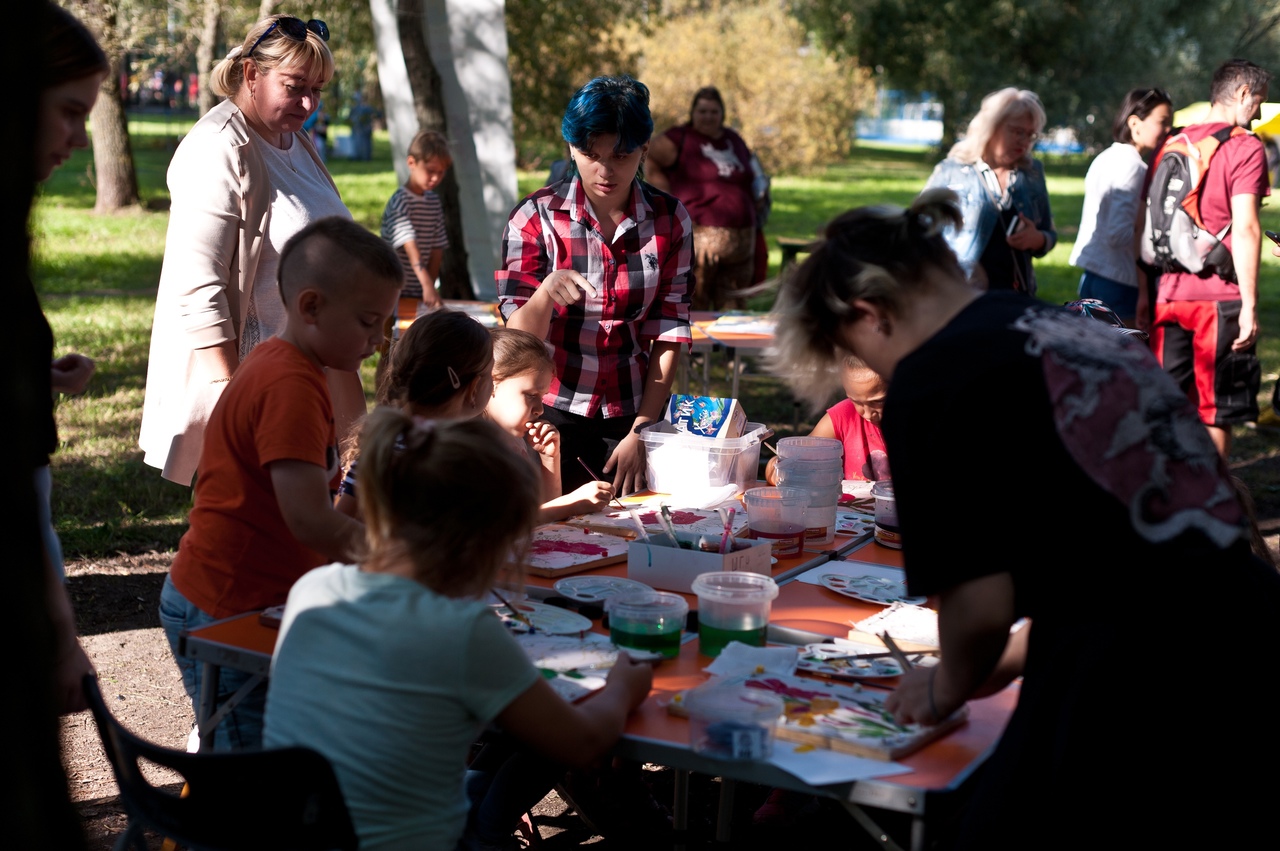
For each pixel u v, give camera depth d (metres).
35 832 1.05
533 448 3.07
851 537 2.89
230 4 13.92
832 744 1.71
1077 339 1.58
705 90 7.77
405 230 6.85
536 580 2.47
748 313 6.67
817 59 28.23
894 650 2.03
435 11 8.52
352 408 3.11
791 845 2.60
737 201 7.82
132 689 3.78
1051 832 1.53
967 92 26.75
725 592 2.12
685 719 1.82
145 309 10.46
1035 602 1.60
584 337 3.42
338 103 28.19
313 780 1.51
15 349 1.05
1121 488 1.53
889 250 1.67
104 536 5.10
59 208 17.73
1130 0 25.58
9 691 1.04
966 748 1.74
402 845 1.64
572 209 3.33
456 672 1.64
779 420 7.40
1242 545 1.62
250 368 2.25
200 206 3.18
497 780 2.48
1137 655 1.53
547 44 14.51
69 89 1.91
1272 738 1.55
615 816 2.76
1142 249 5.68
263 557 2.26
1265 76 5.32
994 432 1.54
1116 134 6.00
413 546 1.70
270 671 1.83
